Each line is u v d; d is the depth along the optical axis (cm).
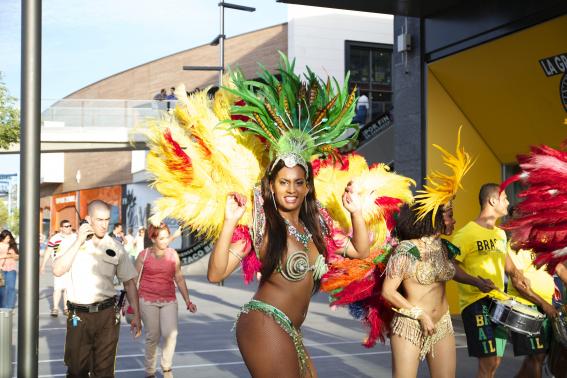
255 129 390
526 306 566
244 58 3978
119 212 4466
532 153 382
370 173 491
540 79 1048
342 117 409
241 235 370
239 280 2416
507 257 586
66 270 584
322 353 884
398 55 1279
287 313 362
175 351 937
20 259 419
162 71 4672
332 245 413
